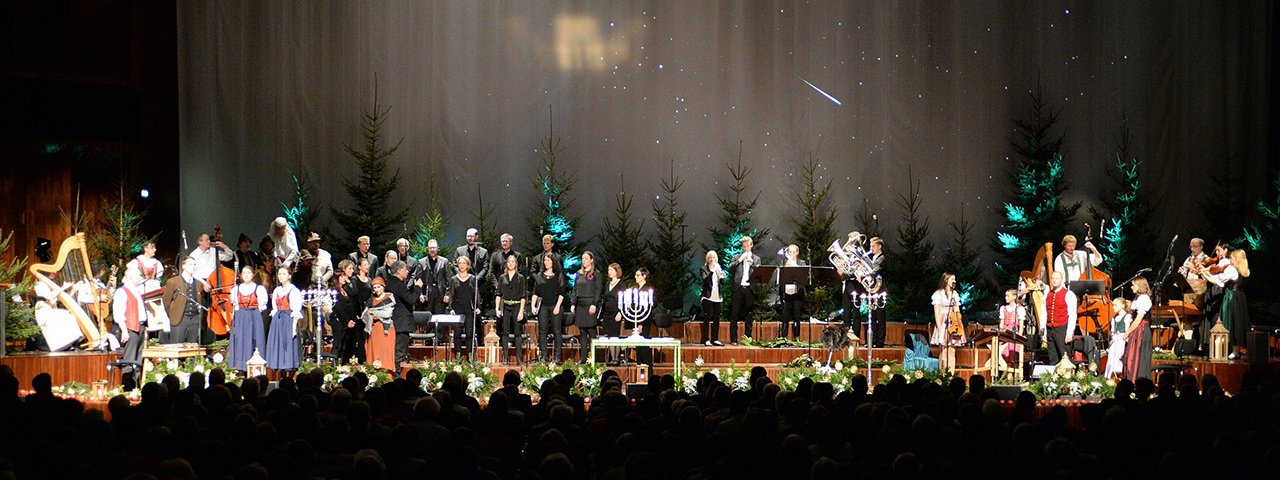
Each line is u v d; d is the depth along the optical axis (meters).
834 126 20.31
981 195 20.31
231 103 19.61
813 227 19.59
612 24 20.27
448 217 19.94
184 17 19.45
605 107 20.20
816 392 8.52
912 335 15.73
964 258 20.00
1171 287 15.76
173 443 6.04
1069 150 20.34
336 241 19.06
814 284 18.80
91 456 5.79
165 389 7.70
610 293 15.21
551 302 15.14
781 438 6.83
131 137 18.83
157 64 19.30
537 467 5.94
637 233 19.67
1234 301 14.44
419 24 20.02
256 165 19.67
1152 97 20.33
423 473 5.43
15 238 17.98
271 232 16.86
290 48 19.77
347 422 6.45
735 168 20.23
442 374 13.02
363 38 19.89
